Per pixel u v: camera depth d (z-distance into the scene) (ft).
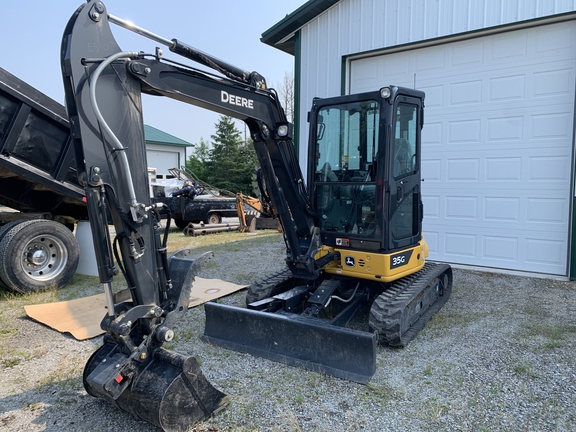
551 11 21.88
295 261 14.57
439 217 26.40
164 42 9.96
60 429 9.73
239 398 10.77
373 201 14.62
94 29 8.59
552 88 22.56
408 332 14.28
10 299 19.34
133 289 9.42
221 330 14.24
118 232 9.12
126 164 8.78
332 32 29.04
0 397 11.13
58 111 20.62
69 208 26.02
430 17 25.36
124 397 9.29
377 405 10.49
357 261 14.62
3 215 24.30
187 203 42.29
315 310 13.98
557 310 17.28
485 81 24.50
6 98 18.62
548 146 22.74
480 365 12.45
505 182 24.08
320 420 9.89
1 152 19.08
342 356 11.94
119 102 8.98
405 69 27.25
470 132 25.09
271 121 13.10
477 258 25.18
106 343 10.03
